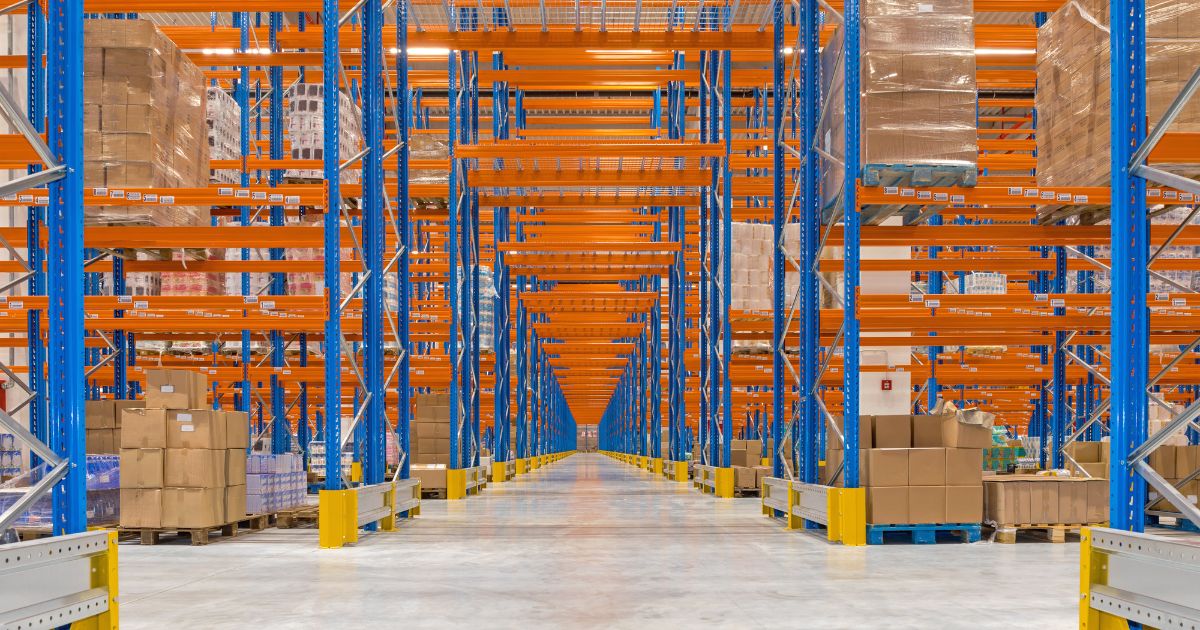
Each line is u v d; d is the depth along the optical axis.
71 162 4.54
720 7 14.02
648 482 22.14
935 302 9.74
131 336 14.10
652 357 29.17
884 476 9.23
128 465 9.41
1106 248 12.11
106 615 4.51
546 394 36.66
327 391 9.32
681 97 20.00
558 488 19.41
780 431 11.98
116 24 8.90
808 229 10.70
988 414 9.32
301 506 11.84
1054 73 9.10
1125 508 4.68
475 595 6.45
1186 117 7.59
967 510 9.27
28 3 5.06
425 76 18.95
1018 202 8.70
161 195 8.77
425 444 17.42
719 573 7.39
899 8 8.81
